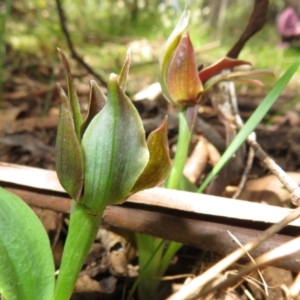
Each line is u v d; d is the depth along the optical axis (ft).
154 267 0.30
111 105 0.19
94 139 0.20
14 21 1.29
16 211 0.23
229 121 0.43
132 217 0.28
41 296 0.23
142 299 0.31
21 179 0.30
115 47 1.47
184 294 0.19
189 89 0.29
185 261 0.34
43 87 0.85
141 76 1.12
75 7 1.71
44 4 1.39
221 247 0.26
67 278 0.22
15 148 0.56
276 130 0.63
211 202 0.26
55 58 1.17
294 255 0.24
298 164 0.53
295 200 0.27
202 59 1.23
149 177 0.21
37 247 0.23
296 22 1.12
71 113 0.20
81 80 0.93
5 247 0.22
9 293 0.22
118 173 0.20
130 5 1.96
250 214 0.25
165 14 1.87
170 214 0.27
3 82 0.87
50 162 0.53
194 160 0.47
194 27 1.90
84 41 1.46
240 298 0.29
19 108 0.70
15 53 1.10
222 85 0.44
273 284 0.30
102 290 0.31
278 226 0.21
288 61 1.45
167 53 0.29
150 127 0.57
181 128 0.31
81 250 0.22
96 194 0.20
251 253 0.25
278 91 0.29
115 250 0.33
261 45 1.64
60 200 0.30
